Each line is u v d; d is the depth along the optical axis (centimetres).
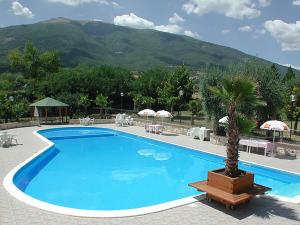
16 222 747
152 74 4903
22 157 1526
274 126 1689
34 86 4075
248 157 1708
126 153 2017
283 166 1501
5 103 2961
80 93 3900
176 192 1214
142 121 3169
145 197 1153
